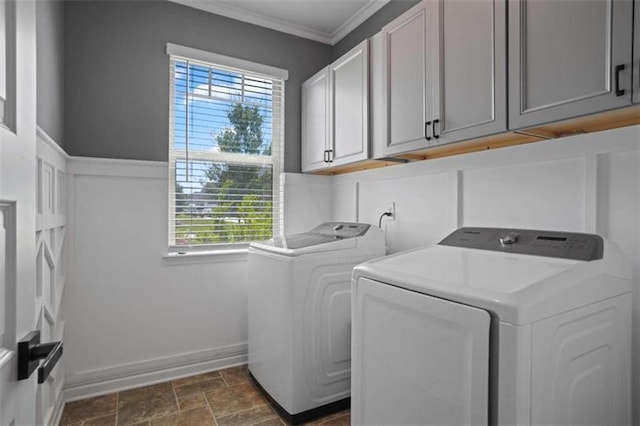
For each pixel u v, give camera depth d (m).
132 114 2.30
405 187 2.26
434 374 0.97
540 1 1.27
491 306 0.84
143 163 2.29
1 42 0.62
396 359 1.09
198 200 2.55
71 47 2.13
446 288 0.95
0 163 0.60
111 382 2.20
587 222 1.37
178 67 2.47
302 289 1.86
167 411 1.97
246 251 2.62
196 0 2.46
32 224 0.74
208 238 2.58
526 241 1.27
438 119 1.67
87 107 2.17
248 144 2.75
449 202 1.95
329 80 2.52
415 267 1.17
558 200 1.47
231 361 2.57
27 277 0.71
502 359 0.82
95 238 2.17
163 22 2.40
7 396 0.62
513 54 1.35
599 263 1.02
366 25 2.68
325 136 2.57
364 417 1.22
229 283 2.58
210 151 2.60
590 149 1.36
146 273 2.31
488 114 1.45
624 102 1.06
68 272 2.09
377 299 1.17
